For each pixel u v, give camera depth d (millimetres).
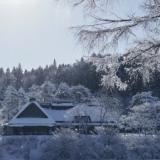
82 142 33312
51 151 32906
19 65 152875
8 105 91500
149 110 55906
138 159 34406
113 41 7668
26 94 102688
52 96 97750
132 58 7805
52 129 66125
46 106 73688
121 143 35031
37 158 33469
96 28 7668
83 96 74438
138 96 56094
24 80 148500
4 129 68062
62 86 95750
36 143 36938
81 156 32750
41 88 104625
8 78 144375
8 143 37344
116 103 61125
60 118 69812
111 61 7891
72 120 63969
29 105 67938
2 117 90312
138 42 7680
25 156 35000
